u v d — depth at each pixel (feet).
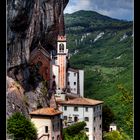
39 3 583.17
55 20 556.92
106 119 393.29
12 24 585.22
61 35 537.65
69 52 538.88
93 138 447.83
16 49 593.83
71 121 478.18
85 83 489.26
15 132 408.87
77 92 486.79
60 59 544.62
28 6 579.89
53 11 566.36
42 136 485.56
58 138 489.67
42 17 594.24
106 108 408.05
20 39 601.21
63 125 488.85
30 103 544.62
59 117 504.02
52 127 496.64
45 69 553.64
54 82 547.90
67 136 478.18
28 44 596.29
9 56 583.17
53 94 531.09
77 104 477.36
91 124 435.94
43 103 540.52
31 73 579.89
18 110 515.91
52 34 574.56
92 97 446.19
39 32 573.33
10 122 417.28
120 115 263.70
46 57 571.69
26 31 587.68
